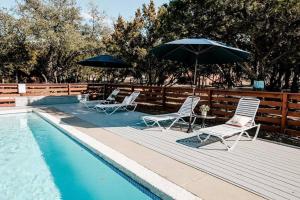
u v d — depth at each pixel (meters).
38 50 22.53
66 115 9.59
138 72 21.94
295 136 6.82
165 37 15.30
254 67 14.73
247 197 3.37
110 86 14.15
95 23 26.25
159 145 5.60
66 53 23.64
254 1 11.09
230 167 4.39
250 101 6.41
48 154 5.87
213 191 3.51
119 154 4.93
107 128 7.28
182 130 7.09
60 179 4.63
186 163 4.54
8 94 12.59
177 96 10.21
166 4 14.77
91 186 4.34
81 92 14.85
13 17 21.47
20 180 4.60
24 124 8.86
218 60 7.86
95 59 11.52
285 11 10.69
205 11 12.63
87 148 5.69
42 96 12.91
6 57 22.16
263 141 6.08
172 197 3.32
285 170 4.30
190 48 7.23
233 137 6.39
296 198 3.36
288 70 18.50
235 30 12.17
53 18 22.17
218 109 8.77
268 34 11.73
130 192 4.05
